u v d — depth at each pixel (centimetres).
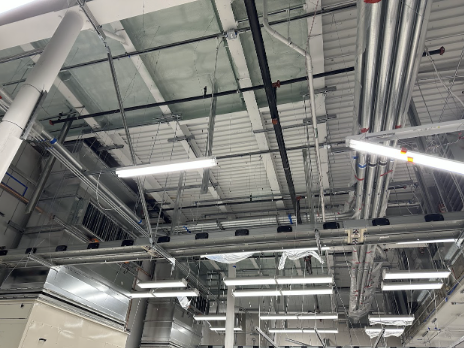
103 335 857
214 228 1096
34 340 670
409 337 1375
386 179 621
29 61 665
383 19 365
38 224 836
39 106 389
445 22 566
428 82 655
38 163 911
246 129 792
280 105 709
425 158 359
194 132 806
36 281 731
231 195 1036
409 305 1311
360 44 395
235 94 712
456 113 729
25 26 474
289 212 1064
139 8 454
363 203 693
